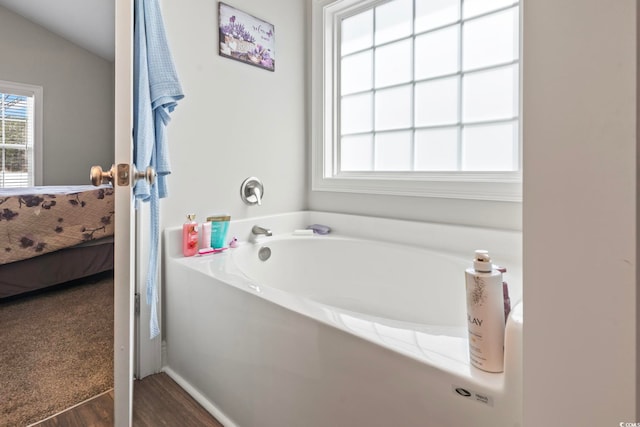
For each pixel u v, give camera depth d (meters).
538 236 0.45
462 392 0.65
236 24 1.83
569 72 0.41
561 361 0.43
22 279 2.25
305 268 1.97
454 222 1.69
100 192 2.59
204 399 1.30
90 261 2.60
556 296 0.44
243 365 1.12
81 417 1.21
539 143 0.44
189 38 1.63
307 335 0.91
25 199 2.23
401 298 1.70
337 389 0.84
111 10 3.79
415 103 1.94
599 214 0.39
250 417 1.10
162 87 1.25
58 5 3.90
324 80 2.18
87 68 4.79
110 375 1.45
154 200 1.35
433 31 1.86
